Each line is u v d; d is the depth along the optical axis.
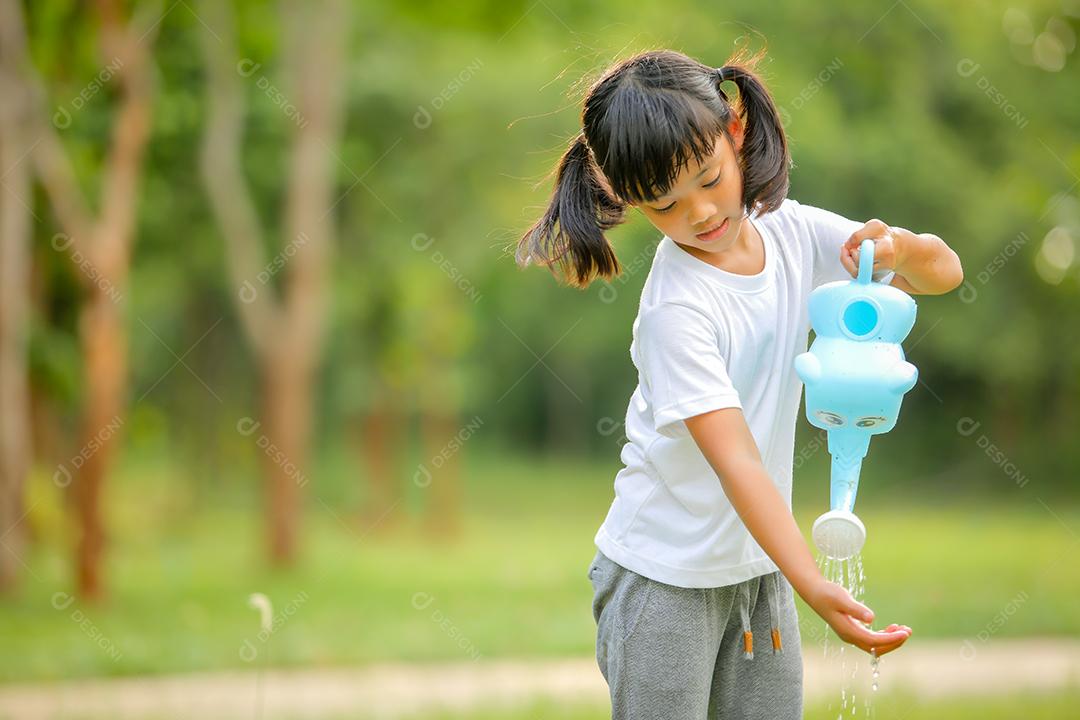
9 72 16.11
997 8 26.70
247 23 21.12
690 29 23.44
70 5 17.59
